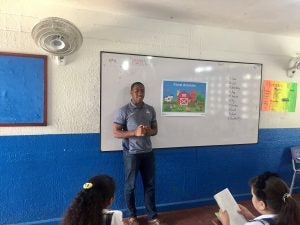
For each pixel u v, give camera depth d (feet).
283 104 12.28
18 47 8.20
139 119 8.96
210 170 11.05
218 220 5.20
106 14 9.12
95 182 3.97
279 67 12.03
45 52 8.46
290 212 3.72
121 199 9.71
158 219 9.45
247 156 11.68
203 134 10.78
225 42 10.93
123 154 9.25
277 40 11.88
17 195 8.46
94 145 9.25
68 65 8.79
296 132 12.53
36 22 8.31
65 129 8.89
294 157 12.07
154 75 9.86
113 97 9.37
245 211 5.05
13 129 8.30
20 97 8.25
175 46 10.14
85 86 9.04
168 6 8.48
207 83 10.66
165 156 10.27
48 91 8.61
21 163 8.44
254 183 4.20
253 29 11.02
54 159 8.80
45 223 8.73
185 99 10.36
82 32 8.89
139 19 9.57
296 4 8.11
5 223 8.39
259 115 11.75
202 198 11.00
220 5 8.30
